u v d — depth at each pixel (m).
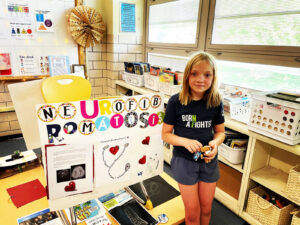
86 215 1.24
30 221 1.18
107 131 1.07
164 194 1.50
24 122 1.49
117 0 3.19
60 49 3.21
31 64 3.06
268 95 1.53
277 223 1.63
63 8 3.09
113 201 1.37
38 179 1.55
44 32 3.04
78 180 1.04
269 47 1.93
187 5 2.71
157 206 1.38
